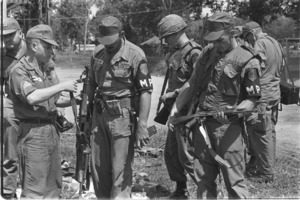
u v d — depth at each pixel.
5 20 5.56
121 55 4.80
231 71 4.34
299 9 38.56
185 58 5.41
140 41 56.84
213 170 4.59
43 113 4.55
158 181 6.49
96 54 4.99
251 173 6.86
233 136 4.40
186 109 4.93
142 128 4.86
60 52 70.31
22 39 5.61
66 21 74.38
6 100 5.41
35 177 4.54
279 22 42.03
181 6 47.69
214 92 4.44
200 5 45.91
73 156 7.91
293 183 6.54
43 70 4.64
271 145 6.63
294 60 26.45
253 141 6.65
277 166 7.44
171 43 5.50
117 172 4.85
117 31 4.71
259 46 6.62
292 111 14.30
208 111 4.46
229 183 4.44
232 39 4.34
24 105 4.51
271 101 6.64
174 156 5.75
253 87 4.29
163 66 35.78
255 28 7.02
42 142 4.55
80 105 5.11
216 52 4.44
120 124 4.82
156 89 18.83
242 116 4.33
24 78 4.44
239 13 40.47
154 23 54.41
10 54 5.51
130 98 4.88
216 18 4.29
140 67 4.81
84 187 5.60
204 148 4.53
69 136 9.68
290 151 8.67
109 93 4.85
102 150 4.97
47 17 24.92
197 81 4.61
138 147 4.88
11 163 5.46
